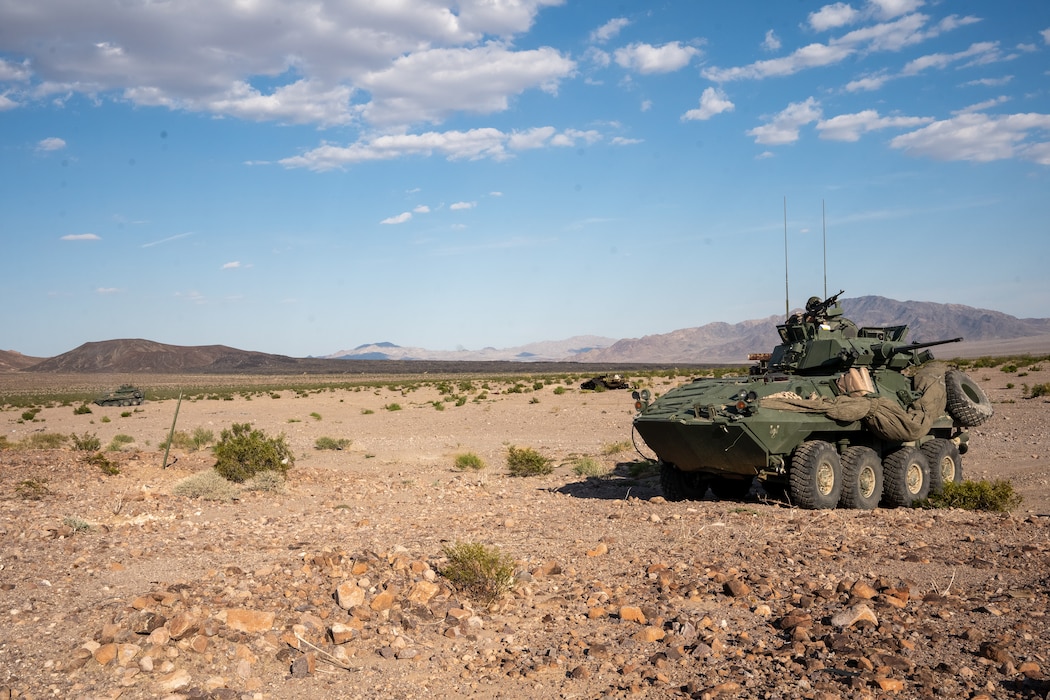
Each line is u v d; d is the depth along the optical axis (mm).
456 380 106062
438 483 18062
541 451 25719
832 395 13938
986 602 7125
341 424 39188
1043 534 10086
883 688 5281
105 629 6145
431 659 6098
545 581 8211
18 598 7305
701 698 5227
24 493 14648
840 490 13094
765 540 9930
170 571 8375
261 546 9969
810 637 6305
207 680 5551
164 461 20469
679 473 15016
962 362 61594
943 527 10672
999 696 5207
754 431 12656
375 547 9664
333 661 5984
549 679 5723
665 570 8320
